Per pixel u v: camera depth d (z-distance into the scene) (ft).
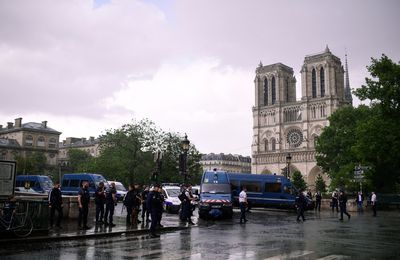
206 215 104.01
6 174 68.80
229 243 57.93
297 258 45.65
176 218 101.60
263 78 483.10
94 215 98.68
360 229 81.10
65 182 156.25
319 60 435.53
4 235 56.85
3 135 395.14
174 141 268.41
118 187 167.63
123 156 250.57
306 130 431.84
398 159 142.31
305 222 97.86
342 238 65.41
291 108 451.12
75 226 73.77
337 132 260.83
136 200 80.74
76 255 46.29
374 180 193.26
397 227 85.87
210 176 109.91
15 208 57.98
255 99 483.10
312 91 440.86
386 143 140.15
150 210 67.00
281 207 146.72
